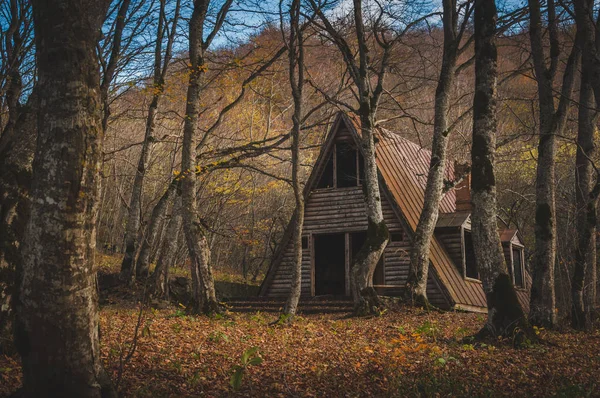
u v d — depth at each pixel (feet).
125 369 29.14
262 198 124.77
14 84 32.32
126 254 75.36
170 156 108.47
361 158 87.45
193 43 58.85
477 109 42.78
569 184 81.41
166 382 27.63
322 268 96.37
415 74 93.50
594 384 30.27
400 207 81.15
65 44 19.80
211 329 46.78
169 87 72.64
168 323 49.06
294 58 57.57
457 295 78.07
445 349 39.96
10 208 27.76
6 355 28.09
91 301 19.80
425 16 74.84
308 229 86.17
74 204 19.48
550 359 36.70
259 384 29.04
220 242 126.00
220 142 99.09
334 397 27.30
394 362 34.19
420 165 100.73
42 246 19.08
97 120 20.35
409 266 76.28
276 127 116.78
